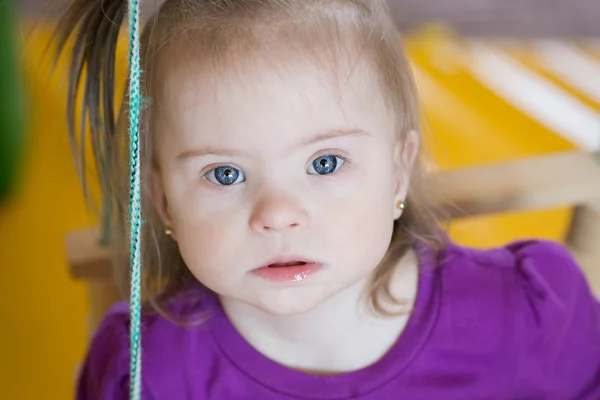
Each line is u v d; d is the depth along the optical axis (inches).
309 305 24.1
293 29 23.3
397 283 28.1
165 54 23.7
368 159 24.2
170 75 23.6
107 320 30.3
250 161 23.1
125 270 28.8
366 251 24.4
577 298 29.7
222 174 23.5
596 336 29.9
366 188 24.1
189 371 27.6
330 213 23.5
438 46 95.9
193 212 24.1
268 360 27.4
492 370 28.3
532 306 28.4
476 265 29.2
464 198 31.2
